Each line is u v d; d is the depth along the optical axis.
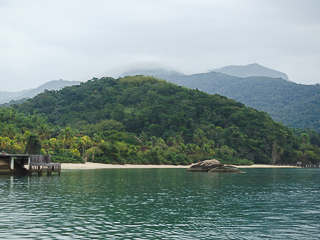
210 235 27.53
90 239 25.67
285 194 53.47
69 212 35.31
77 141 152.38
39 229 28.22
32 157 81.00
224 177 89.81
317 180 85.44
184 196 49.09
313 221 33.03
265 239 26.73
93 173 95.69
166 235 27.25
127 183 67.12
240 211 37.81
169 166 159.75
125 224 30.59
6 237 25.84
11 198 44.06
